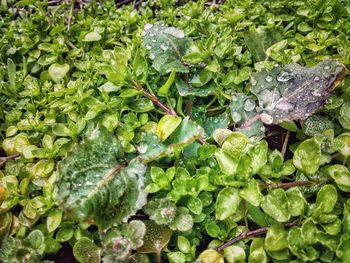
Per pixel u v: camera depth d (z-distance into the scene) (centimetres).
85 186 15
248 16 21
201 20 21
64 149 17
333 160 17
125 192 15
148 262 15
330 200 14
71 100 18
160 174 15
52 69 20
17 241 15
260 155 15
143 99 18
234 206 14
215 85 18
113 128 17
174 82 18
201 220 15
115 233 14
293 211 14
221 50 18
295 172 16
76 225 15
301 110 17
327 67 17
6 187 16
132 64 18
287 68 18
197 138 16
